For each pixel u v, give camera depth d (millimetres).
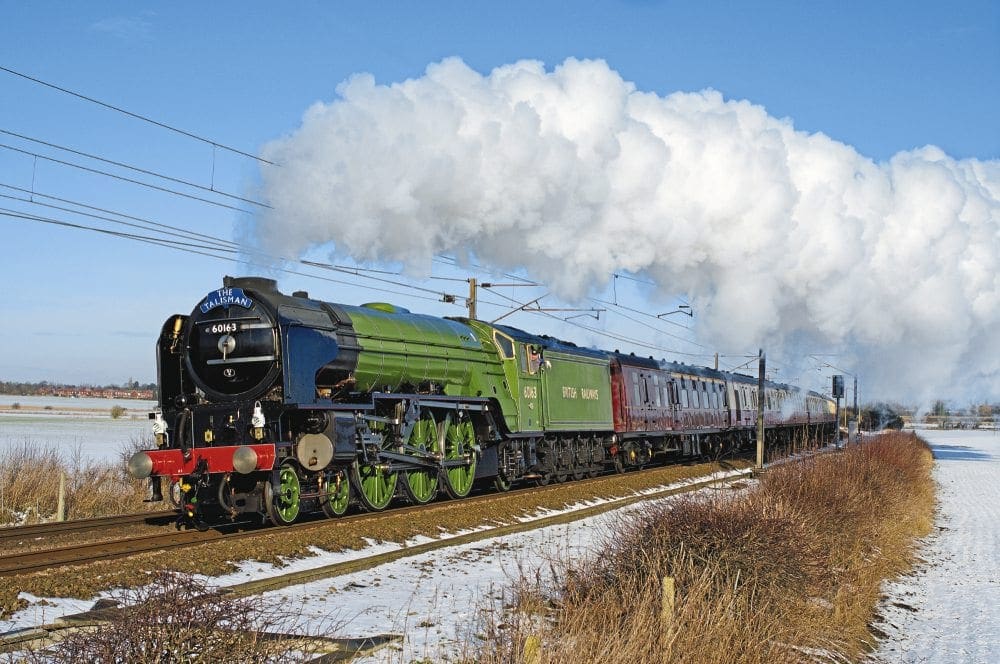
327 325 16031
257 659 6430
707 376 38250
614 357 29797
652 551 10703
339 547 13305
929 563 18703
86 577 10148
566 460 25906
